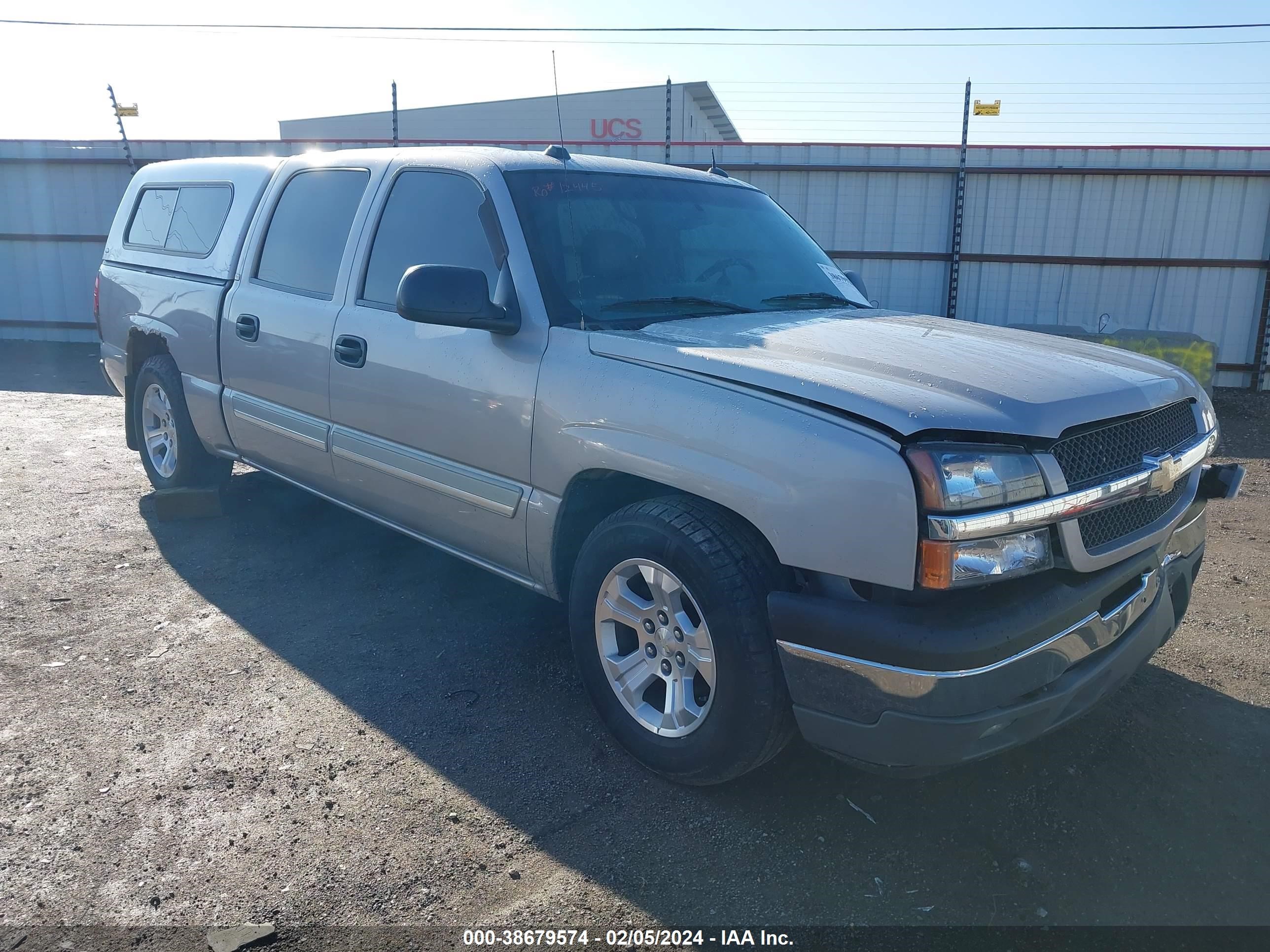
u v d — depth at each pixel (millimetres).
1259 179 11516
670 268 3508
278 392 4340
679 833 2674
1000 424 2305
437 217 3631
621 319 3184
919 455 2229
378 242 3859
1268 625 4145
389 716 3293
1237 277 11812
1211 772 3000
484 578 4609
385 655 3766
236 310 4570
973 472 2238
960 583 2223
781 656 2473
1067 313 12305
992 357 2779
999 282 12367
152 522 5395
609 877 2492
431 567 4742
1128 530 2660
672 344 2838
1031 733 2471
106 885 2406
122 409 9250
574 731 3215
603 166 3766
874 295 12656
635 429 2770
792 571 2592
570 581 3293
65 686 3449
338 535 5191
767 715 2562
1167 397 2809
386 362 3652
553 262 3248
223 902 2354
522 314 3188
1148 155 11680
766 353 2734
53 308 14266
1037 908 2391
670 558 2672
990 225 12219
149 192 5836
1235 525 5793
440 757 3037
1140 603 2729
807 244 4215
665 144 12367
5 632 3900
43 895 2361
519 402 3135
